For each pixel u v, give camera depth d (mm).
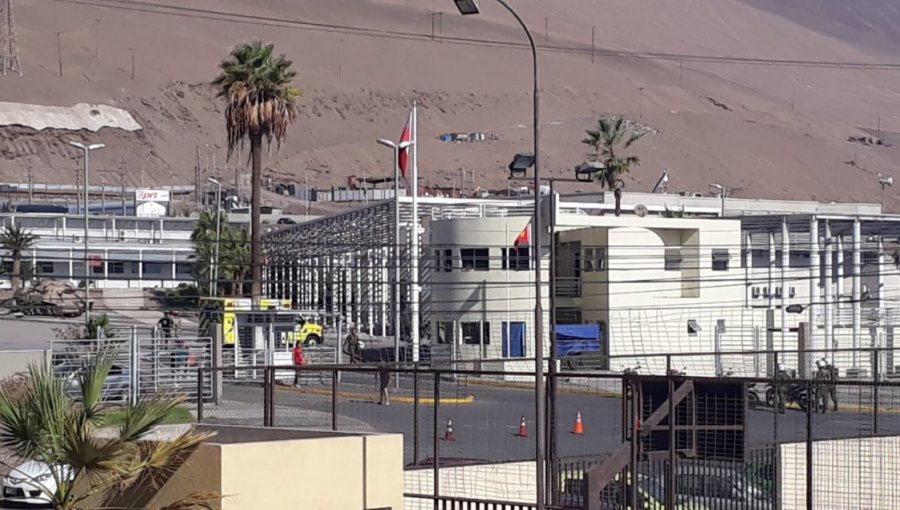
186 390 164375
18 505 95625
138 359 161000
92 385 66312
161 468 70562
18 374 119625
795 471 100625
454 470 101812
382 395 161375
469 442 136375
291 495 72438
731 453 85625
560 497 94688
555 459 91500
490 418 156250
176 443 67875
